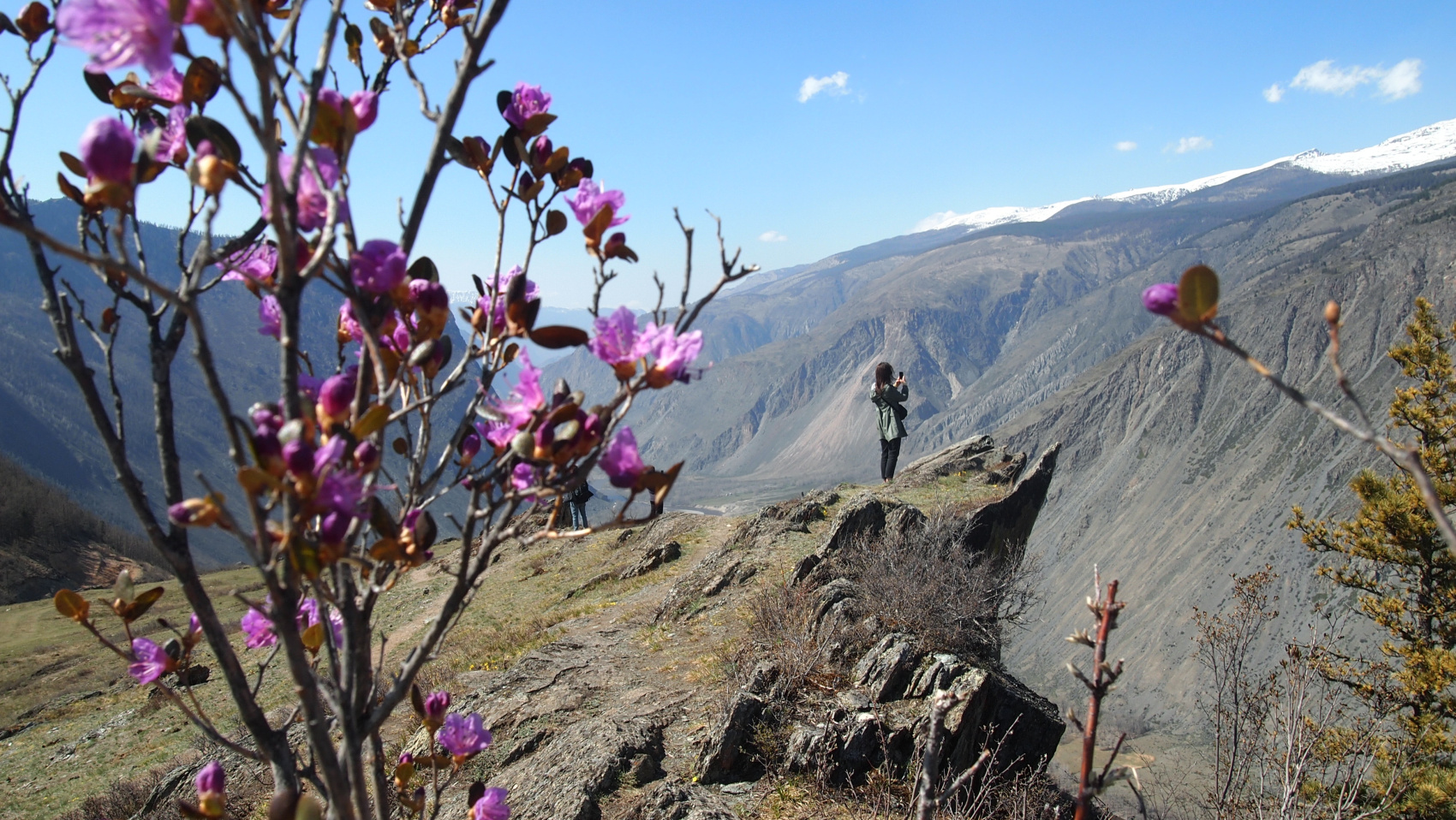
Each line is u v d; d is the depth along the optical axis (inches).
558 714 289.3
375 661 506.3
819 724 234.2
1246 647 281.1
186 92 51.4
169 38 34.4
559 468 49.8
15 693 701.9
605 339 49.4
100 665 767.7
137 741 455.5
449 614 53.9
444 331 54.6
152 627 856.9
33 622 1004.6
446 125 54.3
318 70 41.9
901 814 207.6
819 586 337.4
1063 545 5674.2
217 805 52.7
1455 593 519.2
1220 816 243.6
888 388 557.3
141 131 60.5
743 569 416.8
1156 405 6535.4
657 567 554.6
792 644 278.7
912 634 276.4
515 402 52.6
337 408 47.3
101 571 2591.0
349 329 62.0
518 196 59.9
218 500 39.2
